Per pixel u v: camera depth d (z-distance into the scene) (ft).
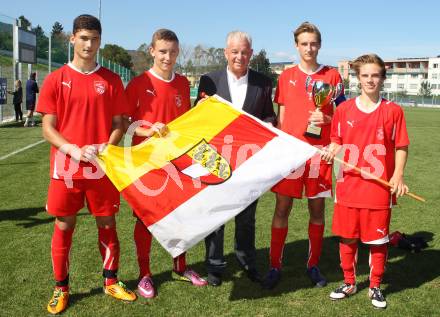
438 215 19.72
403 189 11.09
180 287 12.46
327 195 12.77
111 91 11.01
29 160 30.50
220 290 12.34
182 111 12.32
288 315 10.93
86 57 10.51
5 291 11.80
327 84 12.24
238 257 13.12
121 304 11.34
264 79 13.07
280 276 12.80
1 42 59.93
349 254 11.84
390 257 14.89
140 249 12.05
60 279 11.02
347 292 11.89
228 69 12.77
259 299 11.80
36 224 17.38
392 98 225.15
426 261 14.56
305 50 12.45
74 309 11.03
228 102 11.93
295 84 12.82
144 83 11.93
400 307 11.36
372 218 11.37
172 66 11.98
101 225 11.46
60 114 10.66
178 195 11.20
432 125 73.20
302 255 15.05
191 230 11.13
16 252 14.49
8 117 60.64
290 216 19.40
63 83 10.53
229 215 11.25
